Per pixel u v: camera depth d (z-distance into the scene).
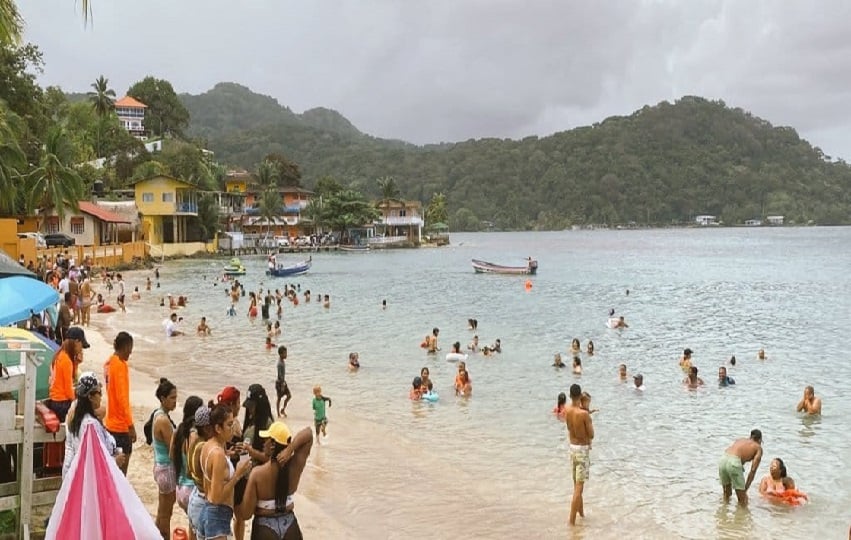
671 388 24.30
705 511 13.80
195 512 7.73
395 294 55.44
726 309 46.09
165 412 9.44
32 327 16.84
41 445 9.75
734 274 74.38
